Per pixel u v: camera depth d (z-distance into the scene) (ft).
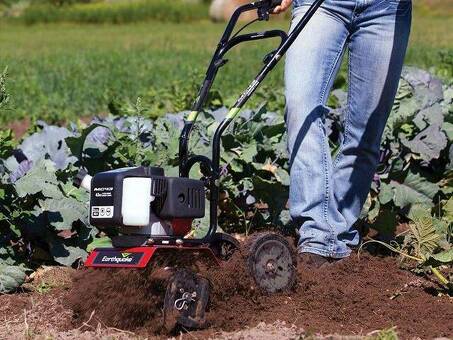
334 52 20.62
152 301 16.88
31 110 58.75
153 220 17.07
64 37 164.66
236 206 26.20
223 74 70.95
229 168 26.48
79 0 246.68
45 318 18.54
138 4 226.58
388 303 19.24
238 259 18.02
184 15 218.59
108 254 17.12
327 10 20.53
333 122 28.40
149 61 93.66
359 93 21.17
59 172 24.16
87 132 24.35
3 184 22.09
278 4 20.16
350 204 21.59
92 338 16.79
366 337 16.20
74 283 17.85
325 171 20.51
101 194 16.94
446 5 209.67
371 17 20.67
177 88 47.21
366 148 21.47
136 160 24.86
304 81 20.40
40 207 22.58
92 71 82.38
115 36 164.25
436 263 20.49
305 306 18.56
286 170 27.43
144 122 28.91
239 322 17.70
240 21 192.95
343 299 18.95
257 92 43.88
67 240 22.95
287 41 19.15
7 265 21.42
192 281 16.87
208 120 27.71
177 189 17.04
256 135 27.35
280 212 25.93
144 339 16.55
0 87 22.21
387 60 20.86
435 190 26.07
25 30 198.70
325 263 20.57
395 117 26.66
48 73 80.43
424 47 97.96
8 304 19.57
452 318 18.65
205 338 16.60
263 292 18.29
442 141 26.32
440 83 29.81
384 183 26.02
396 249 23.06
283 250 18.66
